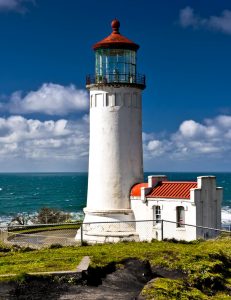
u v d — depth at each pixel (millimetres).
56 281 17891
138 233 36781
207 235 35031
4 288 16891
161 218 35625
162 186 36719
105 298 17016
